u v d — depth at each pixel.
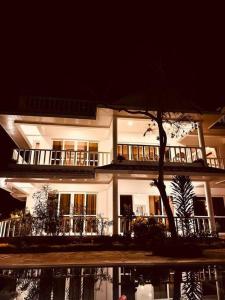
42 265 6.86
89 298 4.25
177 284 5.07
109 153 16.31
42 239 12.70
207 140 18.86
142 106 15.11
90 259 8.13
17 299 4.16
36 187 16.92
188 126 16.72
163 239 11.80
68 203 16.55
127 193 16.38
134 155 17.64
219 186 17.84
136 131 17.92
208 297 4.27
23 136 16.22
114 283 5.18
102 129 16.89
